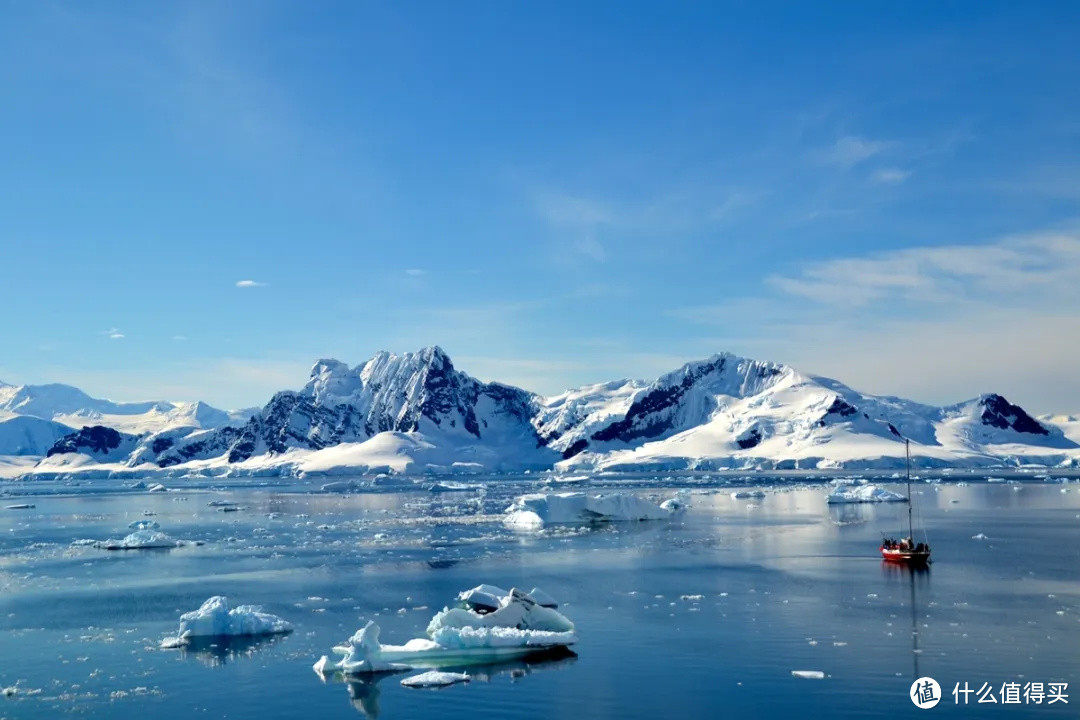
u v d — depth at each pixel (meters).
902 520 127.12
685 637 52.91
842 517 134.00
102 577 80.88
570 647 51.00
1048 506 151.00
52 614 63.41
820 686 43.09
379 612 62.81
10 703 42.56
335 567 85.81
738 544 100.25
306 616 61.62
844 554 89.19
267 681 45.56
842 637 52.25
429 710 40.84
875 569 78.44
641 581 73.75
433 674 45.34
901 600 63.22
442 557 92.62
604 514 134.25
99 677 46.66
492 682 44.78
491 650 49.19
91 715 40.91
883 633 53.12
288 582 76.75
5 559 94.88
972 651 48.72
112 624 59.88
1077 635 52.16
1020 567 78.31
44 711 41.47
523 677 45.56
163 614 63.22
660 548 97.44
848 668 45.88
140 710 41.50
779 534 110.31
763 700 41.28
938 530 111.69
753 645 50.78
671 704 41.00
